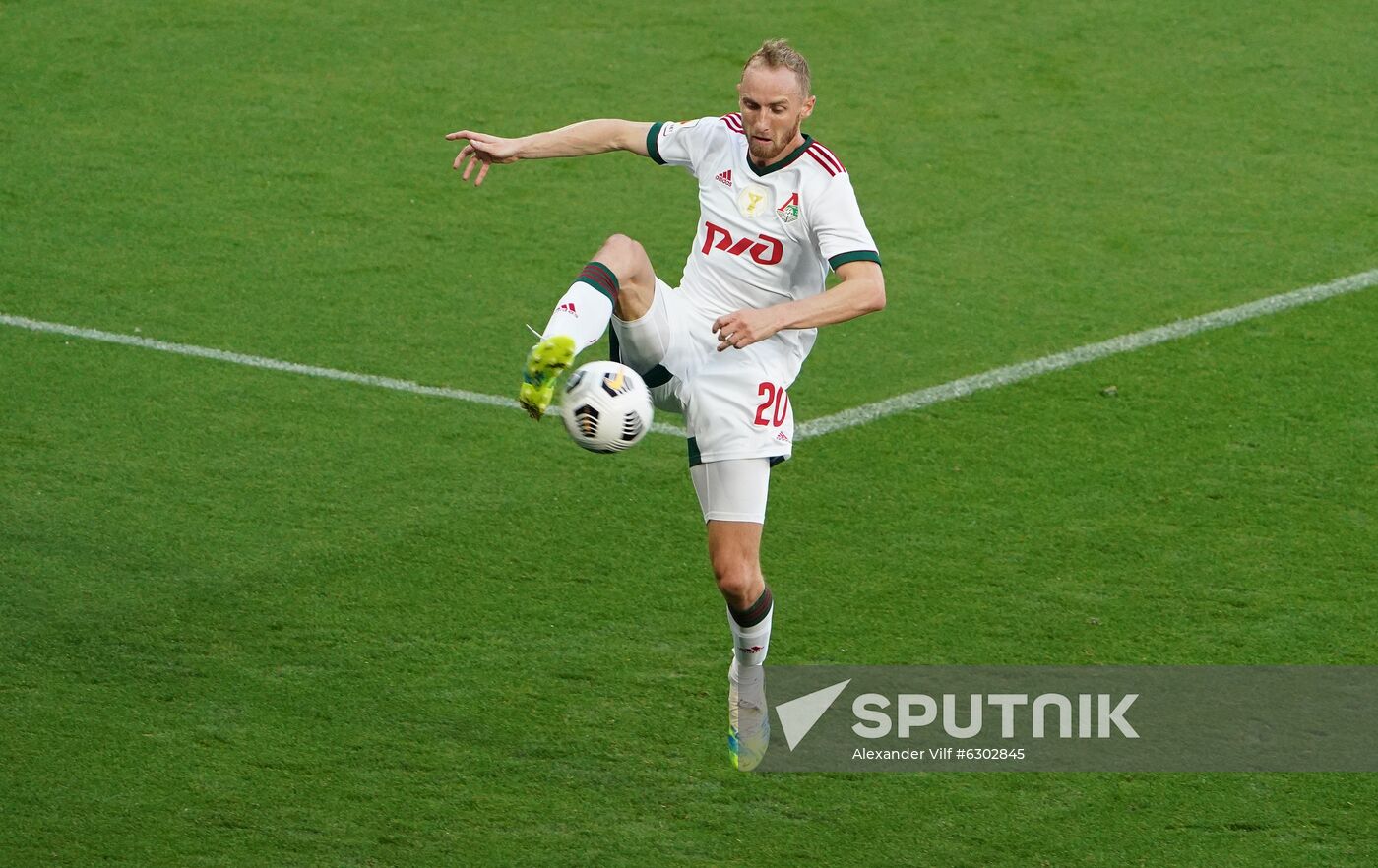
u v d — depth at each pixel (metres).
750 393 17.05
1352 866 15.62
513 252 31.38
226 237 31.67
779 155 16.86
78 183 33.88
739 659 17.06
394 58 40.97
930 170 35.50
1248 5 45.12
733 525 16.98
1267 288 30.16
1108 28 43.56
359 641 19.20
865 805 16.56
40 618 19.42
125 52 40.88
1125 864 15.69
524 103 38.50
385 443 24.22
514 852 15.70
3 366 26.23
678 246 31.83
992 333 28.38
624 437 16.00
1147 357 27.34
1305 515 22.36
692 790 16.73
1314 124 38.19
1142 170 35.69
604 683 18.48
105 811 16.09
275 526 21.80
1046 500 22.78
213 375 26.25
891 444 24.44
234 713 17.77
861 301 15.84
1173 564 21.11
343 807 16.28
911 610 20.09
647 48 41.75
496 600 20.12
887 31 43.16
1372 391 26.12
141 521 21.80
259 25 42.88
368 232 32.09
